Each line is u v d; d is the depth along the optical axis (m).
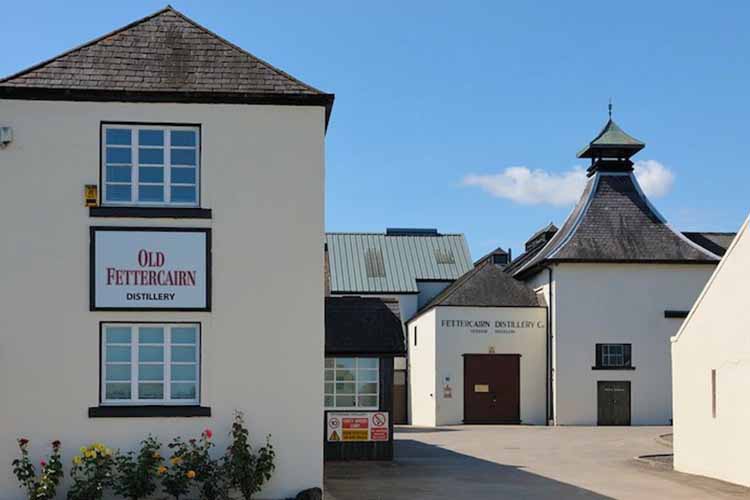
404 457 22.55
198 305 14.03
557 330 36.12
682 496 15.88
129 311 13.91
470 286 37.69
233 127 14.31
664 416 36.03
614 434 30.94
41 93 13.95
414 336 42.41
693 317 19.45
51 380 13.73
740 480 17.33
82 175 14.00
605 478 18.47
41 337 13.77
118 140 14.17
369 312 20.83
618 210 38.31
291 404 14.07
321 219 14.36
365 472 18.73
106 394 13.88
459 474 18.75
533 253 46.00
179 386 14.02
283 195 14.31
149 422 13.77
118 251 13.97
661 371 36.22
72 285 13.88
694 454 19.34
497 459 22.28
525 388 37.06
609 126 39.69
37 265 13.84
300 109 14.44
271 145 14.35
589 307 36.28
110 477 13.19
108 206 13.98
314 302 14.23
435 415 36.75
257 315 14.14
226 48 14.92
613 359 36.25
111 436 13.70
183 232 14.10
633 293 36.44
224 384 14.00
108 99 14.09
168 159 14.23
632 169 39.59
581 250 36.59
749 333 17.03
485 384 37.00
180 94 14.13
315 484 13.99
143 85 14.17
